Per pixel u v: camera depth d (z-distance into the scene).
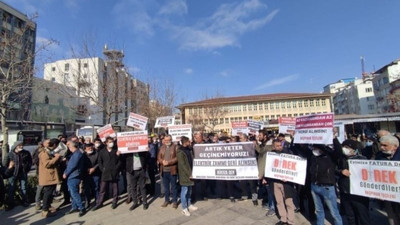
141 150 7.39
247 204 7.36
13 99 12.15
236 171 6.98
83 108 18.28
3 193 7.75
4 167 7.79
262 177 6.60
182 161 6.79
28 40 12.30
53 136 21.69
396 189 4.22
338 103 100.06
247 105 67.88
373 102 77.31
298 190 6.59
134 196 7.44
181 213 6.80
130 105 19.67
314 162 5.16
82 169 7.22
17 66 11.83
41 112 29.61
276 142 6.00
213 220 6.21
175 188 7.32
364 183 4.61
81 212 6.96
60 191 9.23
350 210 4.98
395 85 47.88
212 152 7.26
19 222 6.61
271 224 5.81
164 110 29.98
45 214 6.90
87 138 8.58
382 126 24.12
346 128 26.17
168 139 7.55
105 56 16.30
